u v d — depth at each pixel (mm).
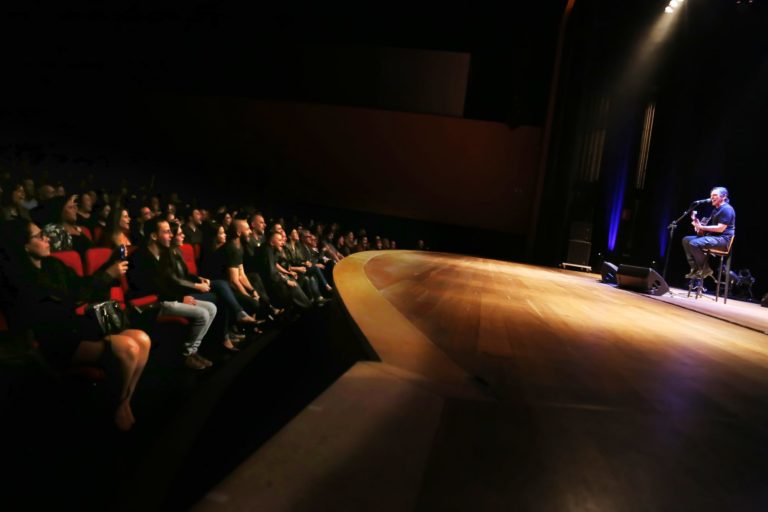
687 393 1483
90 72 11844
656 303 4758
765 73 8195
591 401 1251
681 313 4078
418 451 801
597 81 10930
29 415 1850
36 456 1750
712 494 819
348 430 829
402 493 666
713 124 8992
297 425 822
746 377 1849
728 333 3109
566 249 11562
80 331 2131
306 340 3934
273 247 4664
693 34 9305
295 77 12000
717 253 5836
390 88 11664
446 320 2137
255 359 3326
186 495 1727
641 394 1398
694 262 5992
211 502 582
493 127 11500
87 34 11586
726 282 5738
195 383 2678
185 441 2016
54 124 11641
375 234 13328
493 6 11062
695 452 1004
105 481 1689
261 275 4578
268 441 751
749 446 1083
